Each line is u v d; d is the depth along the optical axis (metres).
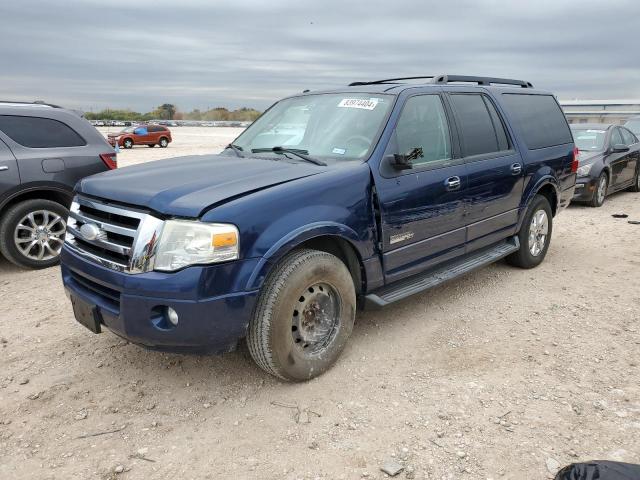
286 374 3.45
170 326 3.10
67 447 2.96
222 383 3.61
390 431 3.05
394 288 4.26
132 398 3.45
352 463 2.79
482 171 4.88
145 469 2.78
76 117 6.66
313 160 3.98
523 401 3.33
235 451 2.91
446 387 3.51
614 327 4.46
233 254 3.09
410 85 4.55
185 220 3.07
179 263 3.03
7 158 5.95
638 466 2.05
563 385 3.52
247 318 3.18
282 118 4.84
